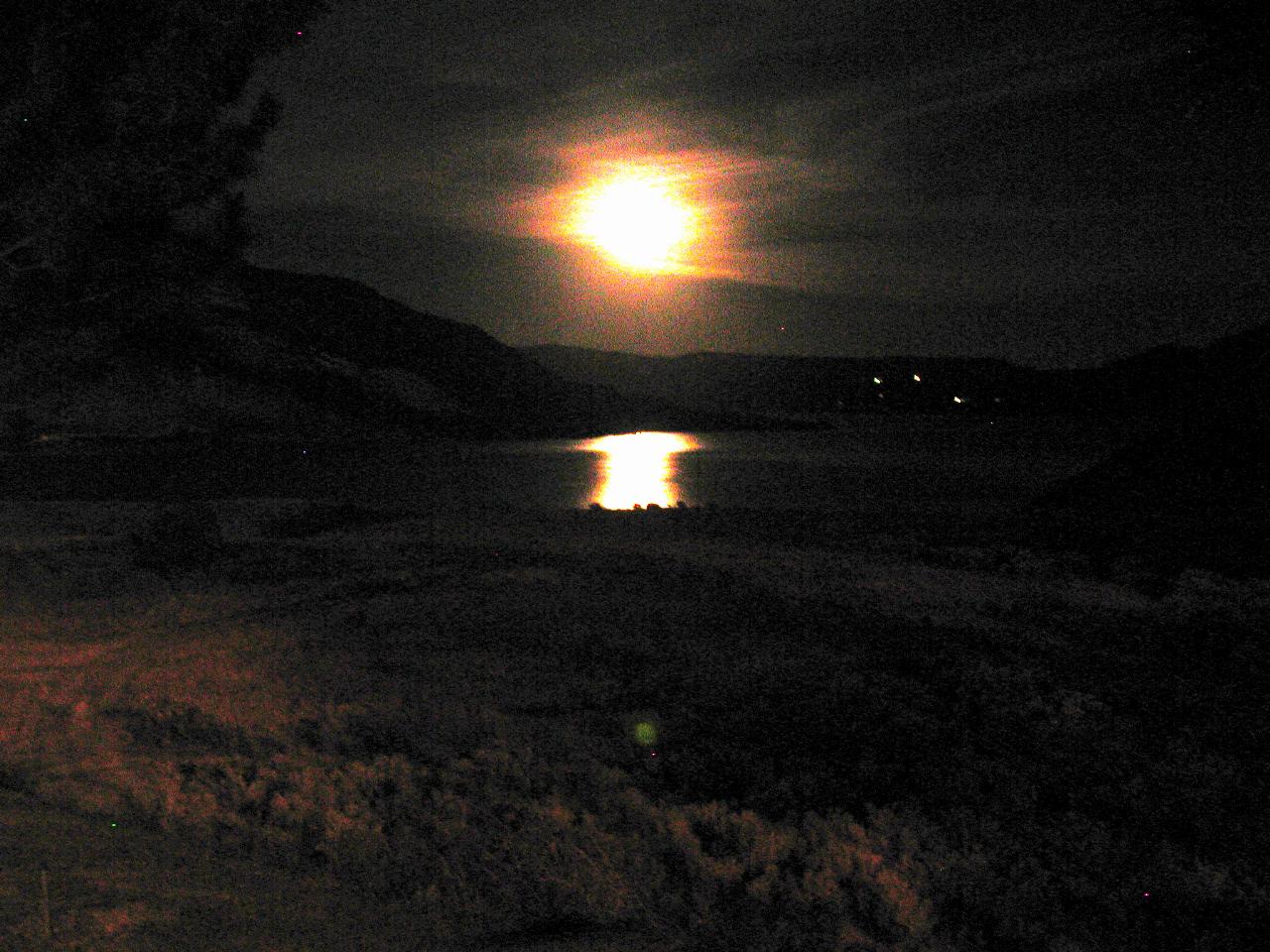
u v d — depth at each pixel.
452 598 12.91
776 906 4.67
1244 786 6.94
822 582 14.26
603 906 4.55
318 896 4.40
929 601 13.38
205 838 4.95
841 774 7.04
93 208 10.59
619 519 23.06
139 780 5.72
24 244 10.68
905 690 9.02
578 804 5.88
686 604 12.78
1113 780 7.06
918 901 4.82
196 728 7.14
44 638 10.40
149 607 12.26
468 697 8.56
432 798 5.76
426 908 4.41
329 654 10.09
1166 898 5.17
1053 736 7.85
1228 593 14.30
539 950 4.08
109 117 10.97
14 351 11.45
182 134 11.25
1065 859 5.63
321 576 14.66
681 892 4.78
